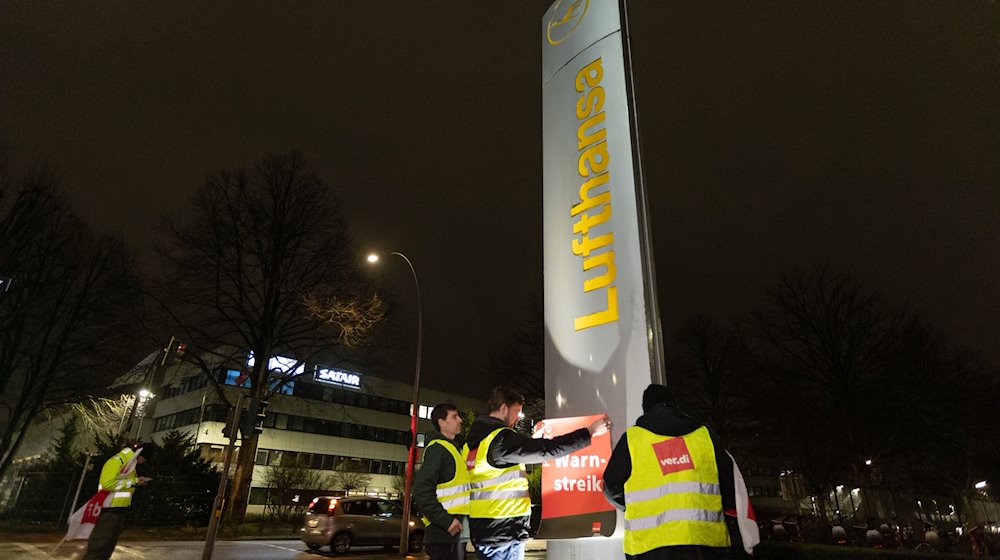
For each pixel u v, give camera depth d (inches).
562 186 226.1
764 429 1183.6
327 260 1064.2
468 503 168.6
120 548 650.2
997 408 1003.3
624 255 195.5
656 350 180.4
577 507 175.2
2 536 767.1
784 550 450.3
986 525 1069.8
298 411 1990.7
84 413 1063.0
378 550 752.3
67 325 989.2
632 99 215.0
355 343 991.0
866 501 992.9
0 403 994.7
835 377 1068.5
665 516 112.6
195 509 1030.4
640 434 122.0
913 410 1023.0
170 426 1961.1
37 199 931.3
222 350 1501.0
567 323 206.7
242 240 1033.5
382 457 2201.0
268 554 663.1
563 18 252.4
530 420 1090.1
